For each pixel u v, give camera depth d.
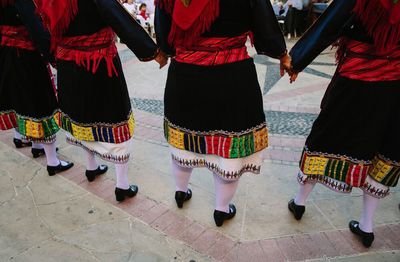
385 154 1.98
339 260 2.13
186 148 2.17
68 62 2.24
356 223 2.35
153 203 2.61
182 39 1.88
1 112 2.77
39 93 2.64
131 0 8.76
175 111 2.09
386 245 2.24
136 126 3.79
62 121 2.53
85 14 2.06
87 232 2.32
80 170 3.01
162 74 5.70
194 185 2.82
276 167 3.04
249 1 1.75
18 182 2.84
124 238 2.28
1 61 2.60
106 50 2.19
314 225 2.41
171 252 2.17
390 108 1.88
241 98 1.94
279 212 2.53
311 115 4.08
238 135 2.00
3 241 2.24
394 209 2.55
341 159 2.06
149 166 3.08
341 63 1.99
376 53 1.80
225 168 2.09
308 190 2.34
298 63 1.98
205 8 1.72
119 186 2.57
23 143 3.36
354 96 1.89
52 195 2.69
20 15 2.28
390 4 1.64
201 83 1.93
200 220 2.44
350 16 1.79
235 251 2.18
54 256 2.13
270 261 2.12
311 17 9.09
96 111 2.31
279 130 3.70
